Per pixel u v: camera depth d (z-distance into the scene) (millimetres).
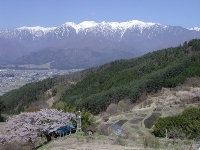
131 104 71062
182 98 63531
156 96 72812
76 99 88625
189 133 31625
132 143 27094
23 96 116312
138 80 84312
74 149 24828
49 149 25719
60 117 33219
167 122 33906
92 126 35812
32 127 30594
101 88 95688
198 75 76875
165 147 25156
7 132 32406
